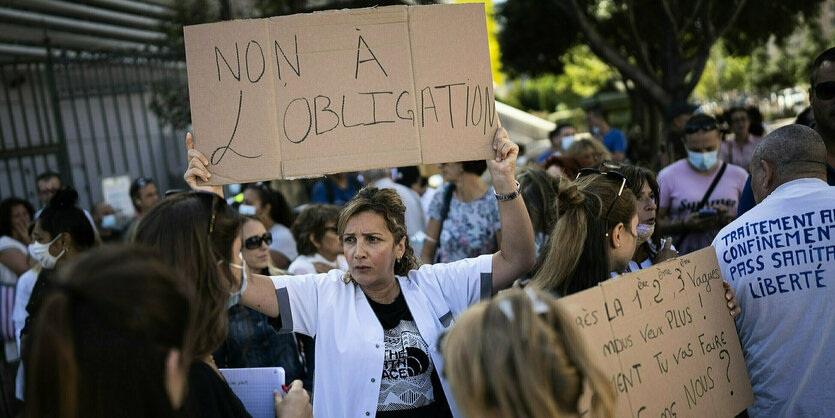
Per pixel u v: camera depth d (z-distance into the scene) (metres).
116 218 7.51
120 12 10.53
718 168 4.50
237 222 1.89
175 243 1.67
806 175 2.42
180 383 1.30
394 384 2.22
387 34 2.23
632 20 10.55
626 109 18.97
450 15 2.25
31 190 9.71
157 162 12.36
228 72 2.20
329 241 4.12
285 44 2.21
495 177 2.29
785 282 2.31
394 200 2.36
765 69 26.95
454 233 4.59
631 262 2.86
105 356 1.21
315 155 2.21
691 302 2.07
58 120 7.82
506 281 2.40
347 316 2.28
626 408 1.78
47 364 1.21
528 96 38.19
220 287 1.73
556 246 2.18
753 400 2.19
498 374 1.20
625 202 2.26
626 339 1.83
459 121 2.26
